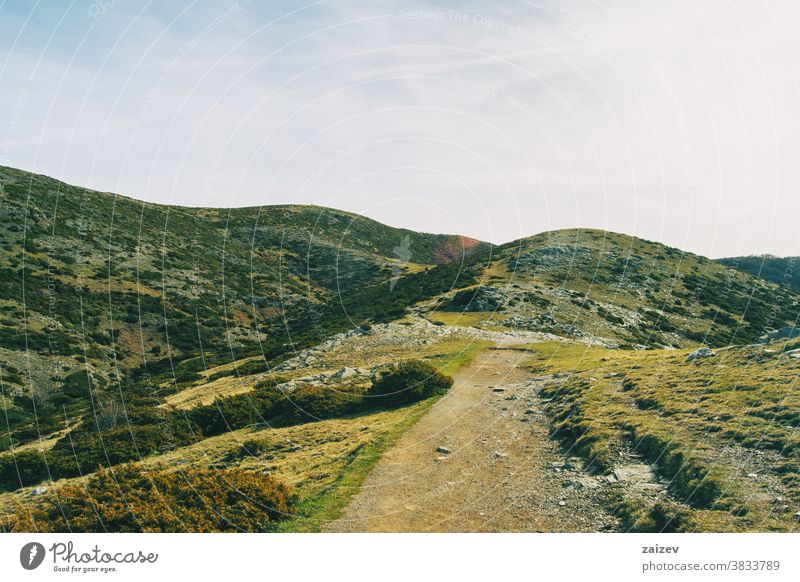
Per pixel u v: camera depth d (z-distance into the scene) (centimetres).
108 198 10269
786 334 4753
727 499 1255
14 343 5266
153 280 7950
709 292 7219
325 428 2497
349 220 13512
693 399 1927
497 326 4856
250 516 1530
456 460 1873
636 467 1565
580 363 3195
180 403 3491
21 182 8881
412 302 6056
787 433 1474
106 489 1719
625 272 7362
